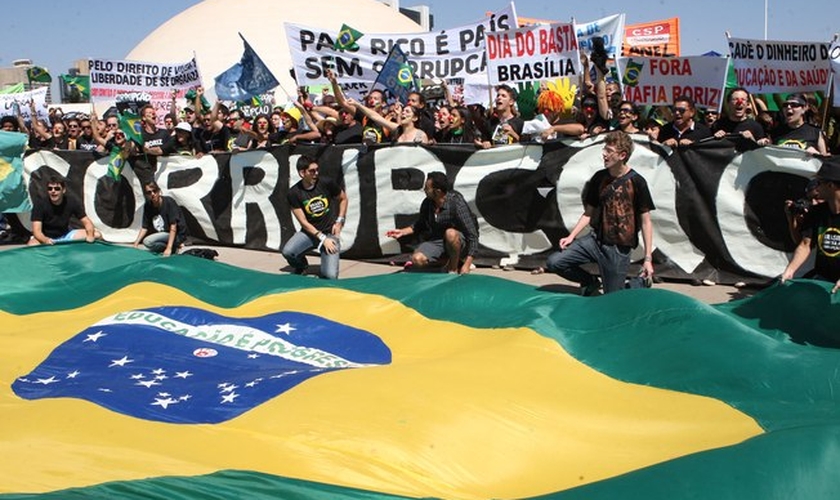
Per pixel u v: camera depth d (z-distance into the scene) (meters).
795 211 6.17
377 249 10.16
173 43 66.88
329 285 7.20
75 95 22.91
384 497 3.40
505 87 9.90
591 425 4.40
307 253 10.07
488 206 9.35
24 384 5.45
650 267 7.00
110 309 7.12
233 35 66.31
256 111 17.42
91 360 5.89
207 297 7.27
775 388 4.65
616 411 4.57
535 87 12.29
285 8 67.94
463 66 11.27
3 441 4.00
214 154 11.52
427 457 3.92
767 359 4.87
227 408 4.51
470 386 4.68
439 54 11.34
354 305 6.75
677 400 4.68
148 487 3.26
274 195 11.02
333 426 4.13
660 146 8.38
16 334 6.51
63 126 14.76
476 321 6.11
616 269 7.18
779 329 5.62
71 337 6.36
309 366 5.61
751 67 9.16
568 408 4.57
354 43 11.59
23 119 16.28
